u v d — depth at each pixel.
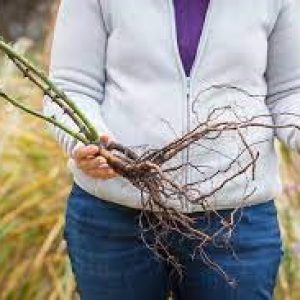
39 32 6.61
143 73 2.42
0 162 4.00
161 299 2.57
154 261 2.50
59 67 2.50
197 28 2.40
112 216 2.47
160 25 2.40
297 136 2.46
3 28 6.70
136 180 2.32
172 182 2.31
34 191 3.92
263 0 2.42
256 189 2.45
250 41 2.41
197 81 2.40
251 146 2.42
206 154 2.40
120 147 2.32
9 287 3.72
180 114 2.40
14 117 2.81
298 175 4.04
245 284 2.47
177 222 2.41
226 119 2.40
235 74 2.41
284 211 3.87
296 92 2.52
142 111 2.41
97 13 2.46
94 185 2.44
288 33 2.48
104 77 2.51
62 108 2.38
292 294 3.76
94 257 2.51
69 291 3.68
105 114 2.47
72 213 2.54
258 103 2.44
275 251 2.52
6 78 3.72
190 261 2.47
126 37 2.42
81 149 2.29
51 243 3.80
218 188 2.34
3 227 3.79
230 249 2.46
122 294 2.53
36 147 4.06
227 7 2.39
